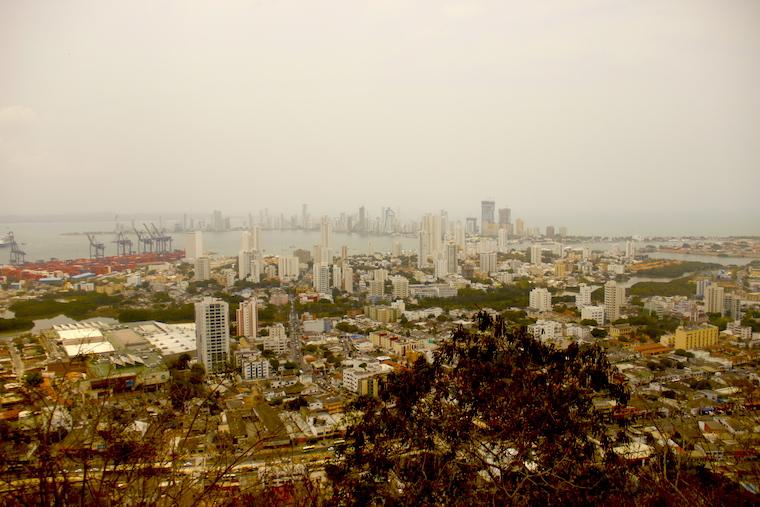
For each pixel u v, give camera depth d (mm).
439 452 9727
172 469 9562
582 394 10039
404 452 9797
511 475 9562
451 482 9516
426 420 9891
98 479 9031
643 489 9922
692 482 10633
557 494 9266
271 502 10711
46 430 8656
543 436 9523
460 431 9758
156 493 9633
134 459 9328
